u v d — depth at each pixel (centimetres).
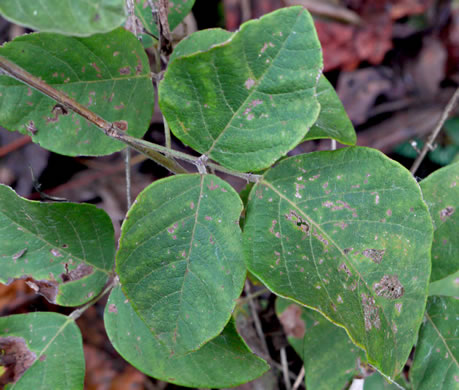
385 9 82
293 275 38
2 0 33
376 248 38
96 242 42
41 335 42
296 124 37
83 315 68
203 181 38
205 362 40
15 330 42
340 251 38
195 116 37
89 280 42
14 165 69
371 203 38
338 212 39
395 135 75
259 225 39
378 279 38
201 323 38
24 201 40
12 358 41
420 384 43
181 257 38
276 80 37
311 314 48
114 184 71
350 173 39
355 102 79
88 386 65
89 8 34
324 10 80
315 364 44
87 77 40
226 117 37
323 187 39
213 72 36
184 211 38
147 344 41
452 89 79
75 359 42
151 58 54
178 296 38
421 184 42
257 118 37
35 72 39
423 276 38
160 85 37
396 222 38
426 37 81
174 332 38
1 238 41
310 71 36
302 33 36
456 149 71
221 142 38
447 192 42
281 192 39
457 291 47
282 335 54
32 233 41
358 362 44
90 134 40
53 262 42
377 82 80
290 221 39
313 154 39
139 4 42
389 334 38
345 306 38
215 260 38
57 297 42
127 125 41
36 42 38
